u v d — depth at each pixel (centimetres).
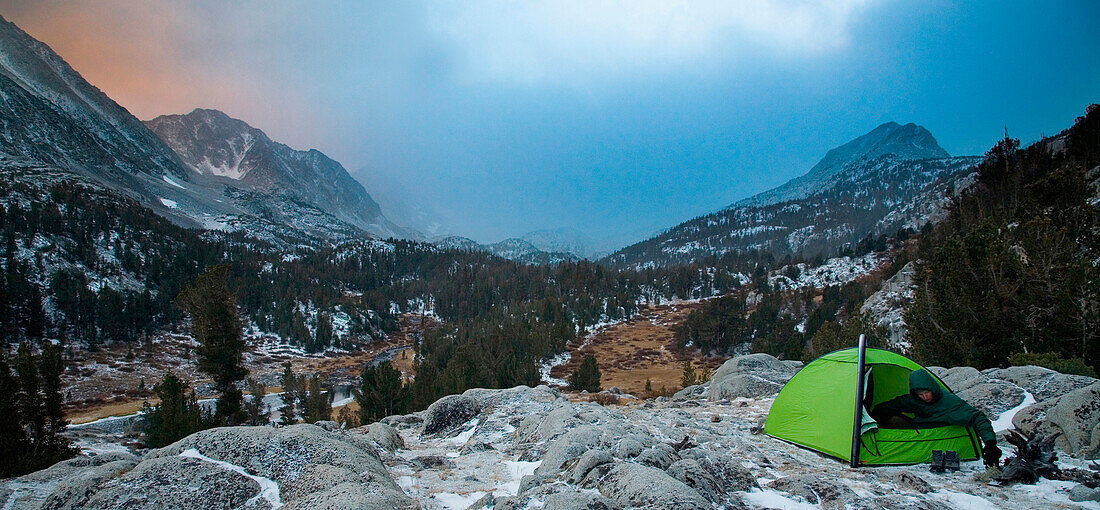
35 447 2100
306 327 12131
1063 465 705
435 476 738
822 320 7850
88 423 5628
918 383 795
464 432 1202
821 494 595
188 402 3195
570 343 10438
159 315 11562
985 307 1989
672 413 1345
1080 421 769
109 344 9800
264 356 10725
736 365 1961
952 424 769
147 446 3044
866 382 841
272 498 515
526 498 548
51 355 2848
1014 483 657
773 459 815
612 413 1155
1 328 9000
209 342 3728
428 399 4578
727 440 933
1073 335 1764
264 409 6544
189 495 509
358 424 3888
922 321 2297
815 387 899
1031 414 852
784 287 12531
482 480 725
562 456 683
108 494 507
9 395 2064
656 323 12738
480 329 11275
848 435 795
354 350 12006
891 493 619
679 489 496
